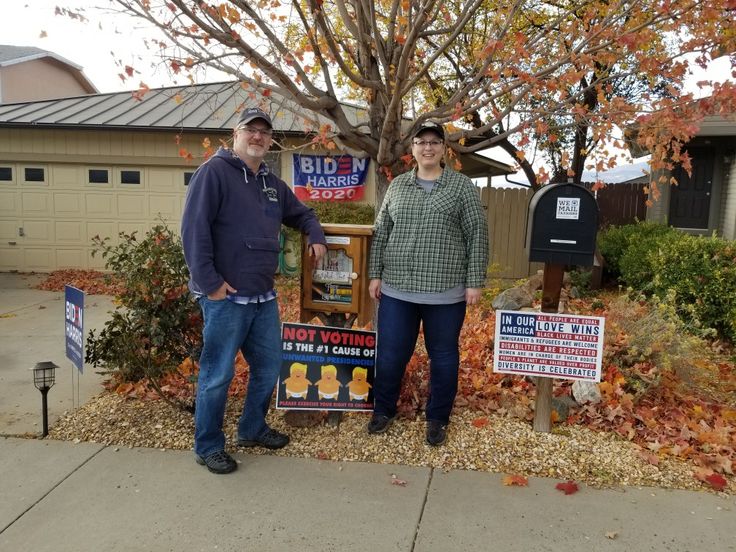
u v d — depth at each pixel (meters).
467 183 3.38
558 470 3.25
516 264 10.97
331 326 3.72
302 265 3.66
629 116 4.25
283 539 2.62
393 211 3.43
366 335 3.70
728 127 8.27
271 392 3.48
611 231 10.09
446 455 3.41
